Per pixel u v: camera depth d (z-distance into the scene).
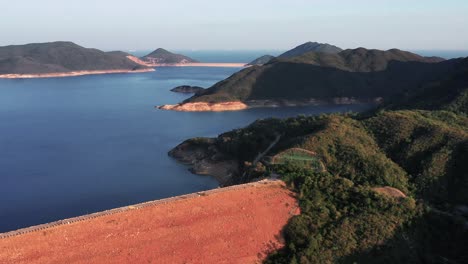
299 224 59.06
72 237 49.88
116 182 98.00
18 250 46.66
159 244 52.59
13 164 112.62
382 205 62.19
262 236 57.50
